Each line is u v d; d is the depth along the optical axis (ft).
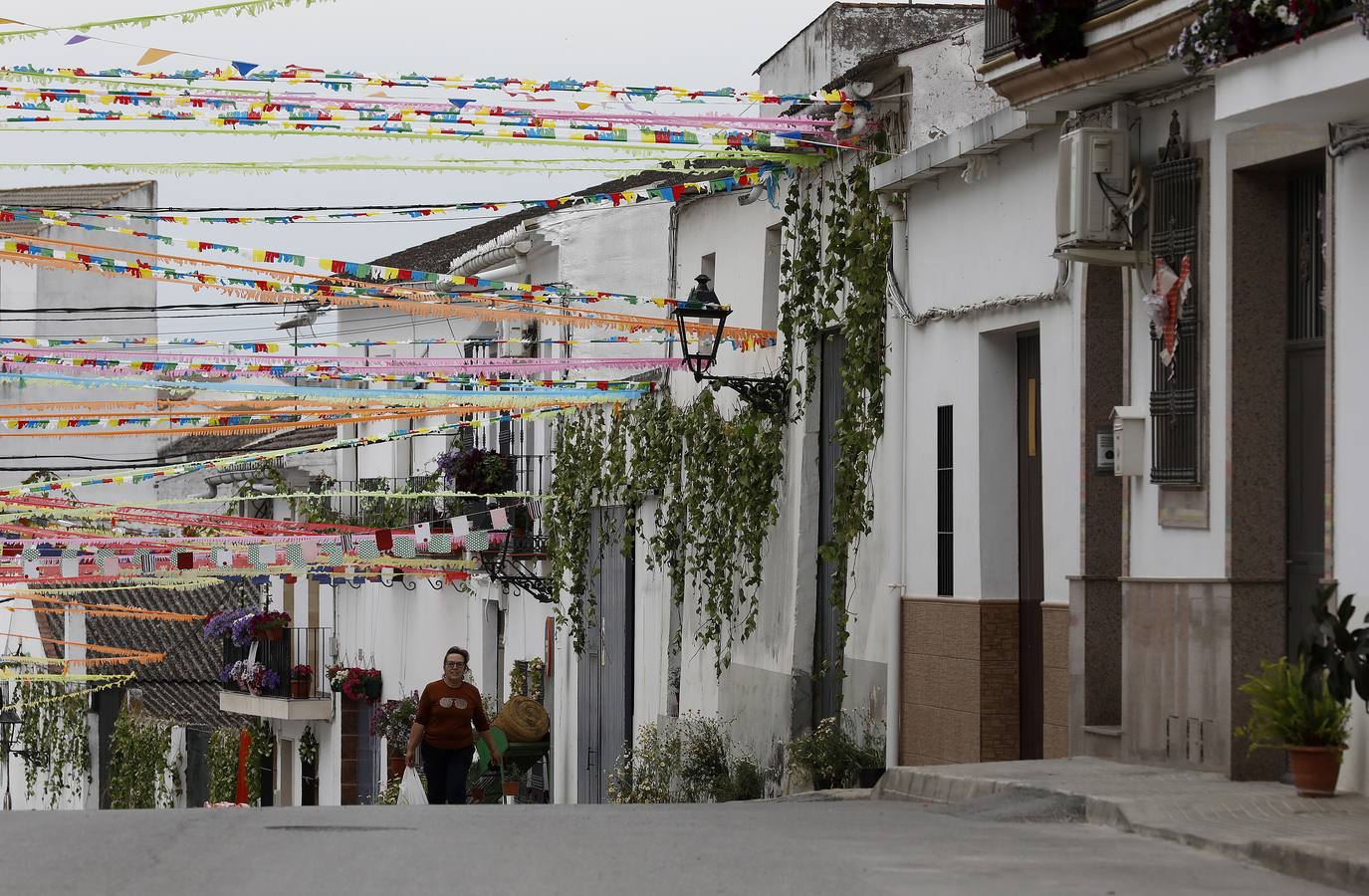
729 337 86.53
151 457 224.12
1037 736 65.16
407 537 104.01
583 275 124.06
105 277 225.56
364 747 156.04
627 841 42.80
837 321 79.46
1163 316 54.65
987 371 67.10
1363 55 42.45
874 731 74.33
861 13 94.32
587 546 114.01
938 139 68.08
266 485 172.96
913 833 44.65
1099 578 58.65
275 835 44.68
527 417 109.60
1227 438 51.39
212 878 37.40
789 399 84.94
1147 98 55.88
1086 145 55.98
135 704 199.52
